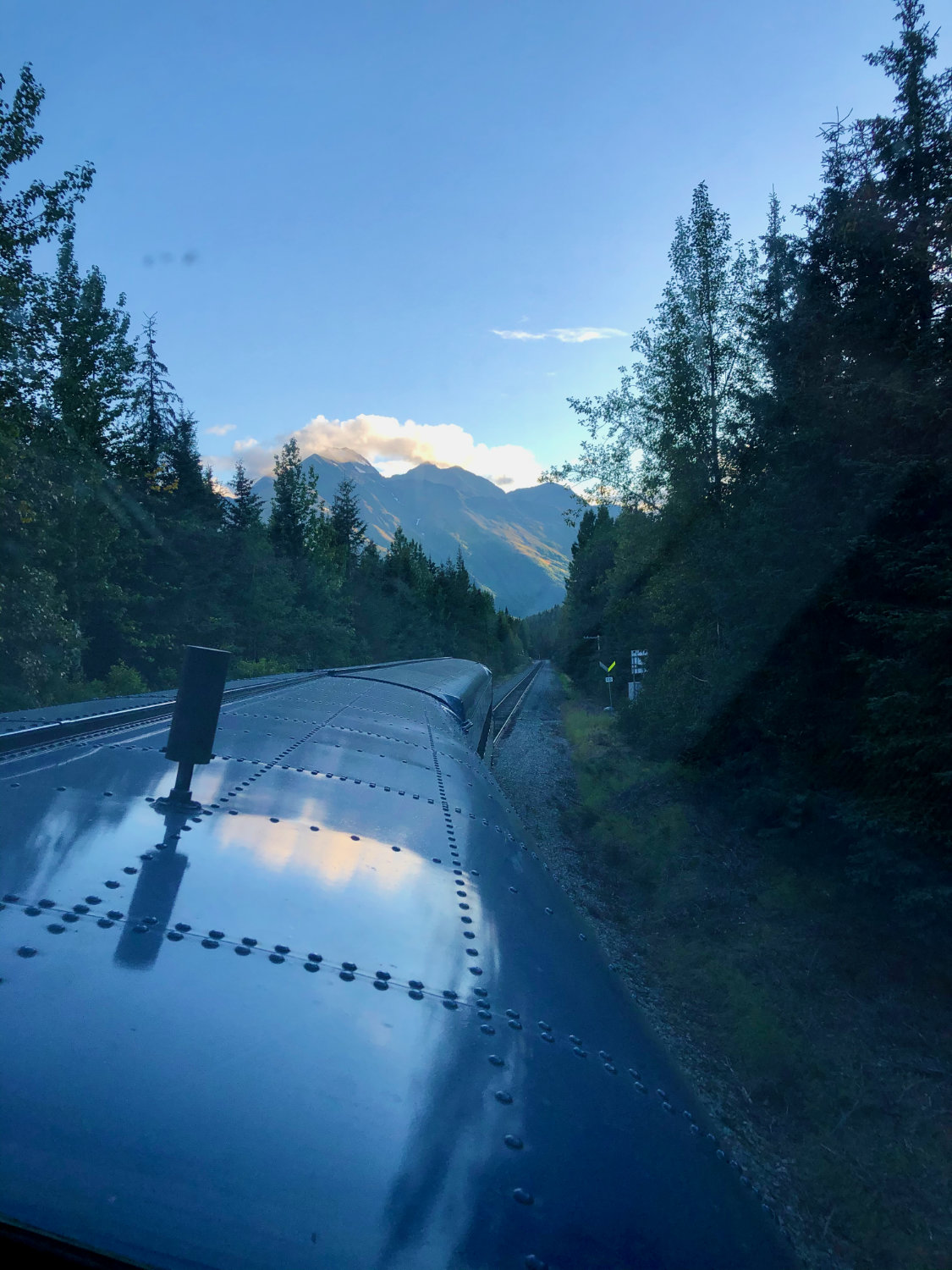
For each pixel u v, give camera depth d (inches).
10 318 569.3
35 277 574.2
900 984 231.5
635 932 302.7
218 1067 55.1
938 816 237.8
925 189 312.2
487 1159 55.1
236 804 117.7
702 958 266.7
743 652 353.7
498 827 169.8
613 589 742.5
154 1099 50.1
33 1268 39.1
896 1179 164.2
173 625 939.3
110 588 766.5
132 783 118.0
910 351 294.7
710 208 519.5
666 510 542.3
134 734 158.4
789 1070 199.2
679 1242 56.2
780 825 327.6
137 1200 42.4
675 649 585.9
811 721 317.1
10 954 63.2
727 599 364.2
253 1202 44.2
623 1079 79.3
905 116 314.5
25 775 114.1
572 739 839.7
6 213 542.3
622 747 676.1
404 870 110.0
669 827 385.1
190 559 1008.9
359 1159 50.2
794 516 324.2
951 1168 165.3
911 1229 151.7
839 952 250.2
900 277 317.1
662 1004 241.9
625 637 876.0
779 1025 217.8
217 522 1114.7
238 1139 48.7
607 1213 54.9
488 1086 64.4
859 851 262.5
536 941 105.3
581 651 1551.4
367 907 91.9
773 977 247.3
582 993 96.4
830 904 276.5
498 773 578.9
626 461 594.2
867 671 266.5
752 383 481.1
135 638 854.5
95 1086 49.9
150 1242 40.4
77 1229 40.1
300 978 71.3
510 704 1306.6
